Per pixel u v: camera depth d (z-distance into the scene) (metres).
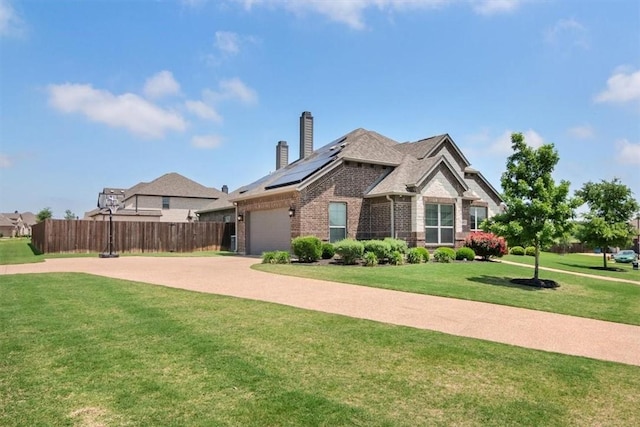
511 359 6.01
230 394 4.61
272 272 15.19
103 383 4.88
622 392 4.95
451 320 8.38
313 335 6.93
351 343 6.54
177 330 7.14
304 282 12.84
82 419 4.00
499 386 5.02
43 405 4.30
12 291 11.04
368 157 22.20
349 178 21.67
